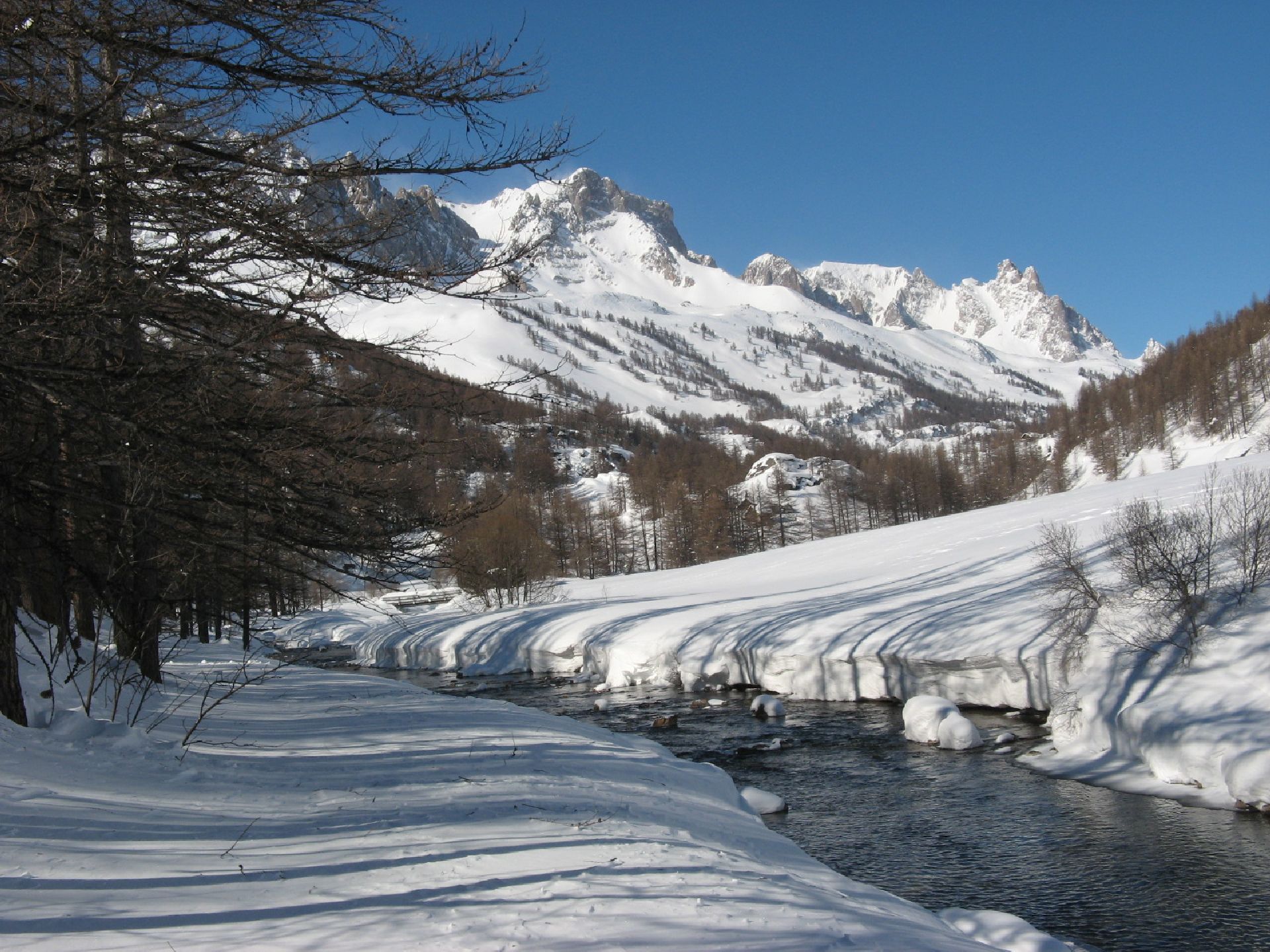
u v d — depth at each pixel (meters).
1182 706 14.35
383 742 9.91
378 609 8.38
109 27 5.66
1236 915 8.91
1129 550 18.41
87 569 7.39
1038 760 15.53
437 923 3.89
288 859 4.74
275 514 6.80
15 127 5.83
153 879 4.23
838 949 4.14
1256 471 31.23
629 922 4.09
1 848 4.31
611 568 91.56
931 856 11.05
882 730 19.39
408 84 6.33
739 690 26.97
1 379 5.54
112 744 7.00
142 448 6.02
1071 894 9.65
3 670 6.69
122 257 5.95
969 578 30.08
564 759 9.63
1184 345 109.75
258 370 6.73
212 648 26.84
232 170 6.22
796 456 164.38
